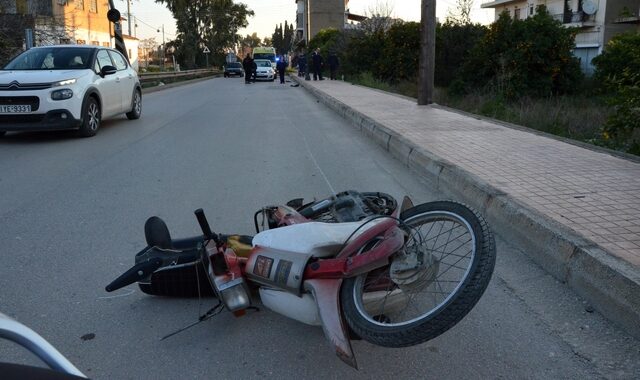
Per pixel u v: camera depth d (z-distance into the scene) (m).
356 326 2.90
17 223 5.84
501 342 3.53
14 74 10.83
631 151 8.76
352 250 3.05
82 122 10.99
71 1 33.53
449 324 2.77
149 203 6.55
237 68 52.72
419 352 3.43
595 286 3.87
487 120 11.95
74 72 11.22
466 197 6.20
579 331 3.63
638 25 40.69
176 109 17.38
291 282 3.14
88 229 5.65
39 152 9.76
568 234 4.42
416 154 8.24
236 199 6.69
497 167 7.03
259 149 10.08
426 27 15.14
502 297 4.09
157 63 81.00
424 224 3.73
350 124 13.68
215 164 8.74
